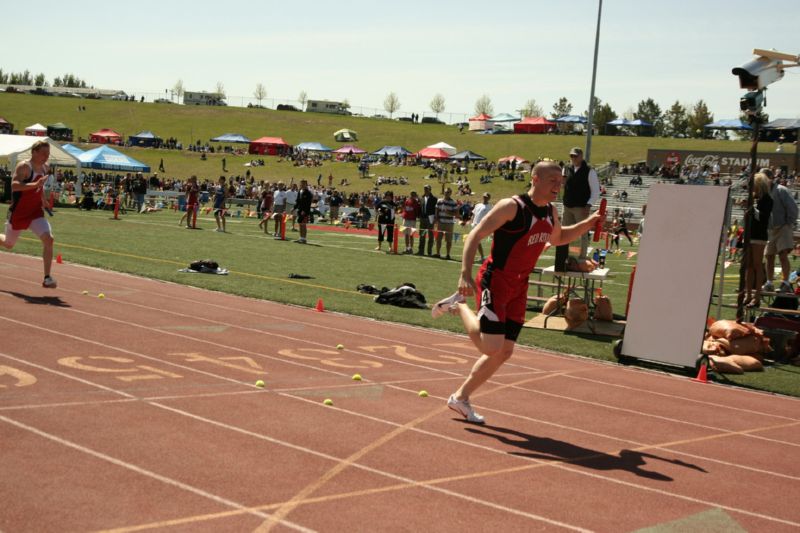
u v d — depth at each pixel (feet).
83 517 13.06
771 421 25.29
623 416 24.17
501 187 231.30
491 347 20.17
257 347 29.86
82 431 17.74
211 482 15.17
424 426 20.65
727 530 14.98
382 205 85.15
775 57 35.24
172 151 306.76
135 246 68.95
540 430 21.47
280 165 278.87
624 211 165.99
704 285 33.01
